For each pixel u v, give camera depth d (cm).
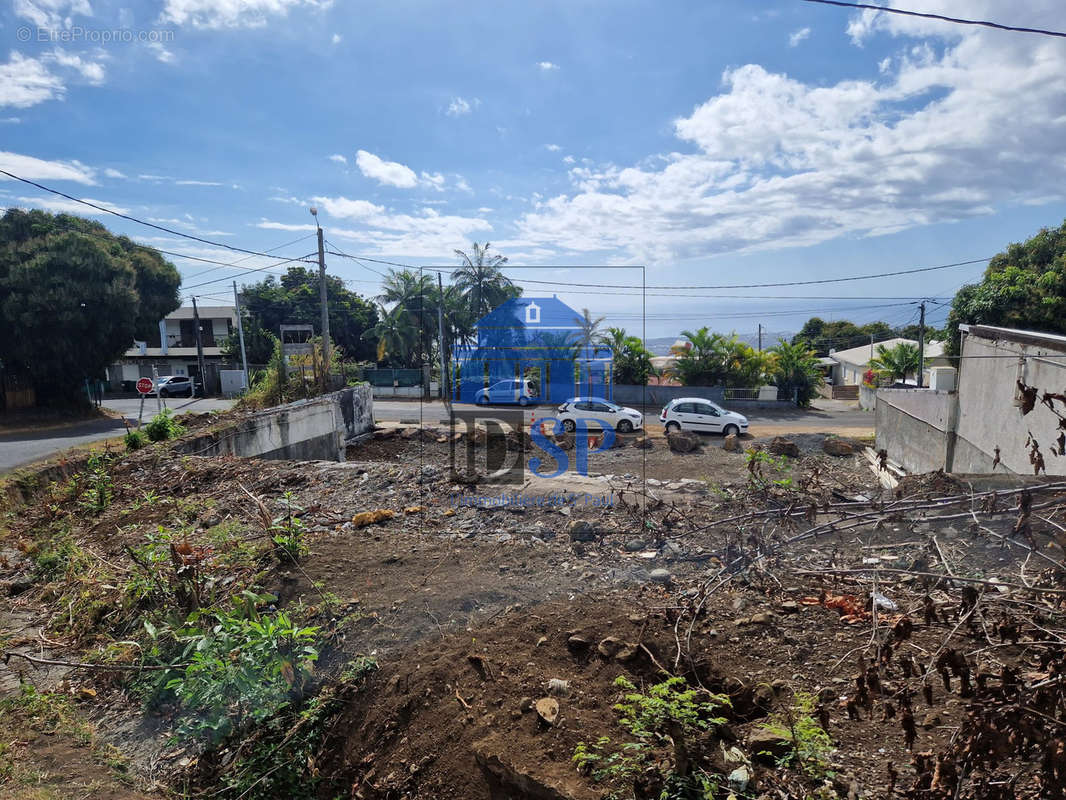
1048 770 211
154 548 595
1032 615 316
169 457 1066
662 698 334
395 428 1911
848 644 368
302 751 387
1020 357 896
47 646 549
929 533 478
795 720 311
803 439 1686
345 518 707
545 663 392
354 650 441
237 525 696
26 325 1852
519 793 308
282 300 4062
